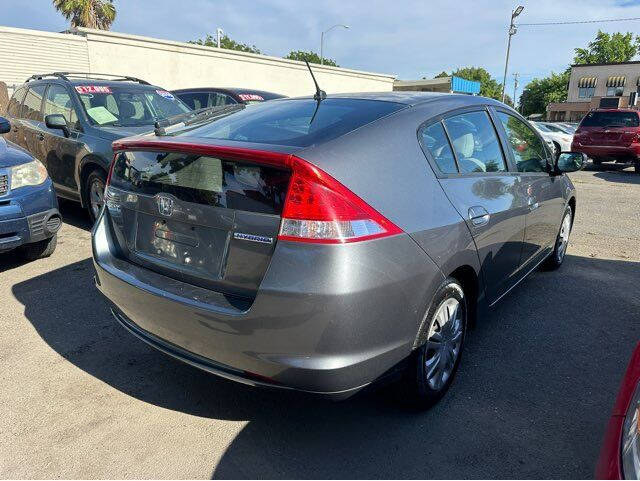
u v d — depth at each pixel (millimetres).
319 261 2041
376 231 2158
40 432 2566
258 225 2160
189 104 9758
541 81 79500
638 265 5254
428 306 2449
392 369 2336
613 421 1602
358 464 2363
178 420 2678
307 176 2076
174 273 2506
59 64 15273
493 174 3203
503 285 3445
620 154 13797
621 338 3607
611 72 54094
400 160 2449
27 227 4559
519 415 2723
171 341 2479
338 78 24859
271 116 2854
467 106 3203
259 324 2119
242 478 2277
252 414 2734
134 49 16609
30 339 3514
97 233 2996
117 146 2822
